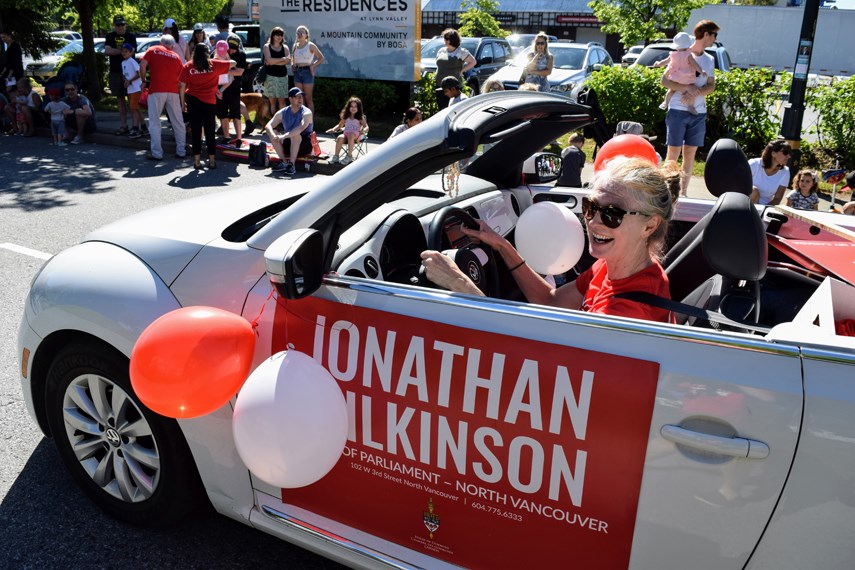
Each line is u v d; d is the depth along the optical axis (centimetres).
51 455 314
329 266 213
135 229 257
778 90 1040
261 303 218
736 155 284
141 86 1074
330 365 206
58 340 262
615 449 169
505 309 184
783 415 154
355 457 208
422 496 199
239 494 237
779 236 284
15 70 1520
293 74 1184
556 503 178
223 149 1056
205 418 231
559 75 1427
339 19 1283
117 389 249
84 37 1617
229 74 1048
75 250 264
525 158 331
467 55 1152
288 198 288
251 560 259
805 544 154
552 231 261
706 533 163
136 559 256
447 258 226
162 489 251
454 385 187
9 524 271
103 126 1274
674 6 1978
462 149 196
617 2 2064
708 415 160
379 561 209
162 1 4519
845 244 260
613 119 1138
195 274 232
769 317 254
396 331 196
